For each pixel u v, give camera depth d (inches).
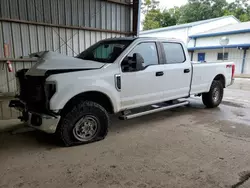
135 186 93.5
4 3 251.8
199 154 123.2
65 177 100.0
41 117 120.0
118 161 114.9
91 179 98.6
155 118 193.0
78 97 135.9
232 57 755.4
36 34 278.2
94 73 132.2
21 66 279.0
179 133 155.9
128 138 146.6
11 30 261.4
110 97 139.8
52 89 119.1
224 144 136.9
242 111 218.2
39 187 92.6
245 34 713.6
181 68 182.7
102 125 142.1
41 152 125.1
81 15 308.0
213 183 95.8
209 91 220.8
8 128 164.2
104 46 166.9
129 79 148.0
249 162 114.3
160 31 999.0
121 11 346.6
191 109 226.1
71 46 307.4
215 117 196.4
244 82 499.2
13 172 103.8
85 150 128.0
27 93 131.3
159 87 168.2
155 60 166.1
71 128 130.0
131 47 151.3
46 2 277.6
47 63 128.1
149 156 120.6
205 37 834.2
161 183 95.7
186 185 94.3
